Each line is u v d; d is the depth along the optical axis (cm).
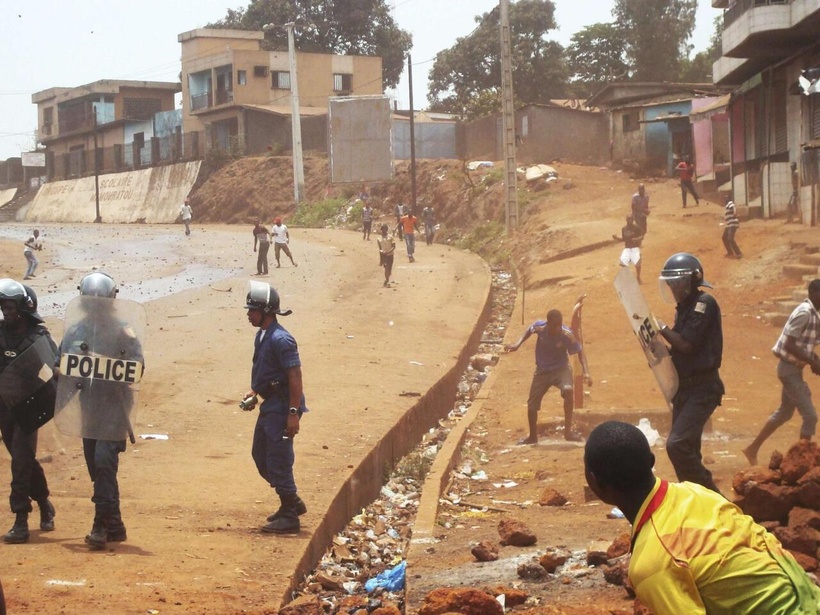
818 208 2498
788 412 931
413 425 1307
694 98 4406
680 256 699
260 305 778
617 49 7206
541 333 1238
